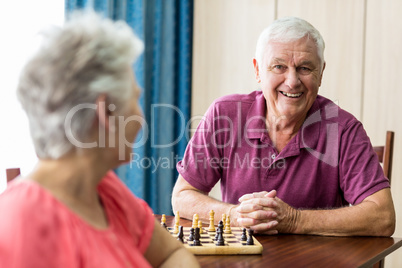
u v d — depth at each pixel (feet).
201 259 4.02
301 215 5.07
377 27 10.02
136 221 3.17
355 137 5.80
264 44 5.85
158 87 11.20
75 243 2.27
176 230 4.76
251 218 4.99
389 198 5.31
